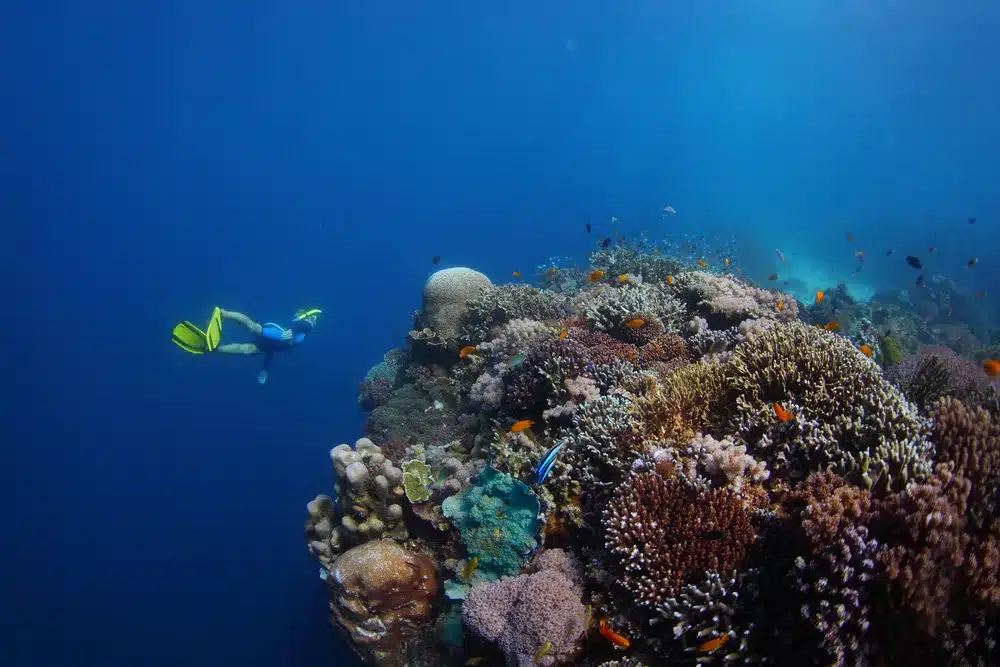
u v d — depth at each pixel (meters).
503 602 4.59
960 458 3.95
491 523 5.50
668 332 8.14
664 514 4.23
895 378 6.07
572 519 5.17
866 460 3.99
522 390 6.92
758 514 4.10
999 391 5.42
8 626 19.80
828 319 13.55
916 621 3.06
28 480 34.66
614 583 4.32
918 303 24.45
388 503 6.34
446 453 7.57
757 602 3.69
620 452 5.27
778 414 4.51
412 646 6.02
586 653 4.28
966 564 3.15
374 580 5.79
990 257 41.28
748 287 9.82
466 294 11.58
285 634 14.65
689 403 5.43
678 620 3.81
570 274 15.43
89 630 19.12
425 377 11.30
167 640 17.30
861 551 3.28
